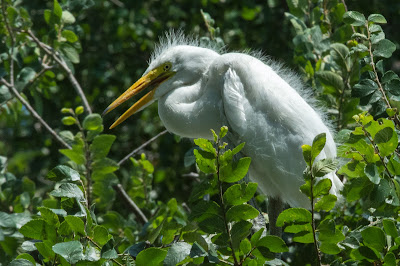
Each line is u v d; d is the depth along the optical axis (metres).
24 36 10.15
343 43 9.05
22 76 9.71
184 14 13.31
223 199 5.43
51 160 12.60
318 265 5.48
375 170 6.03
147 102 8.46
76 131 12.61
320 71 8.45
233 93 7.54
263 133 7.42
